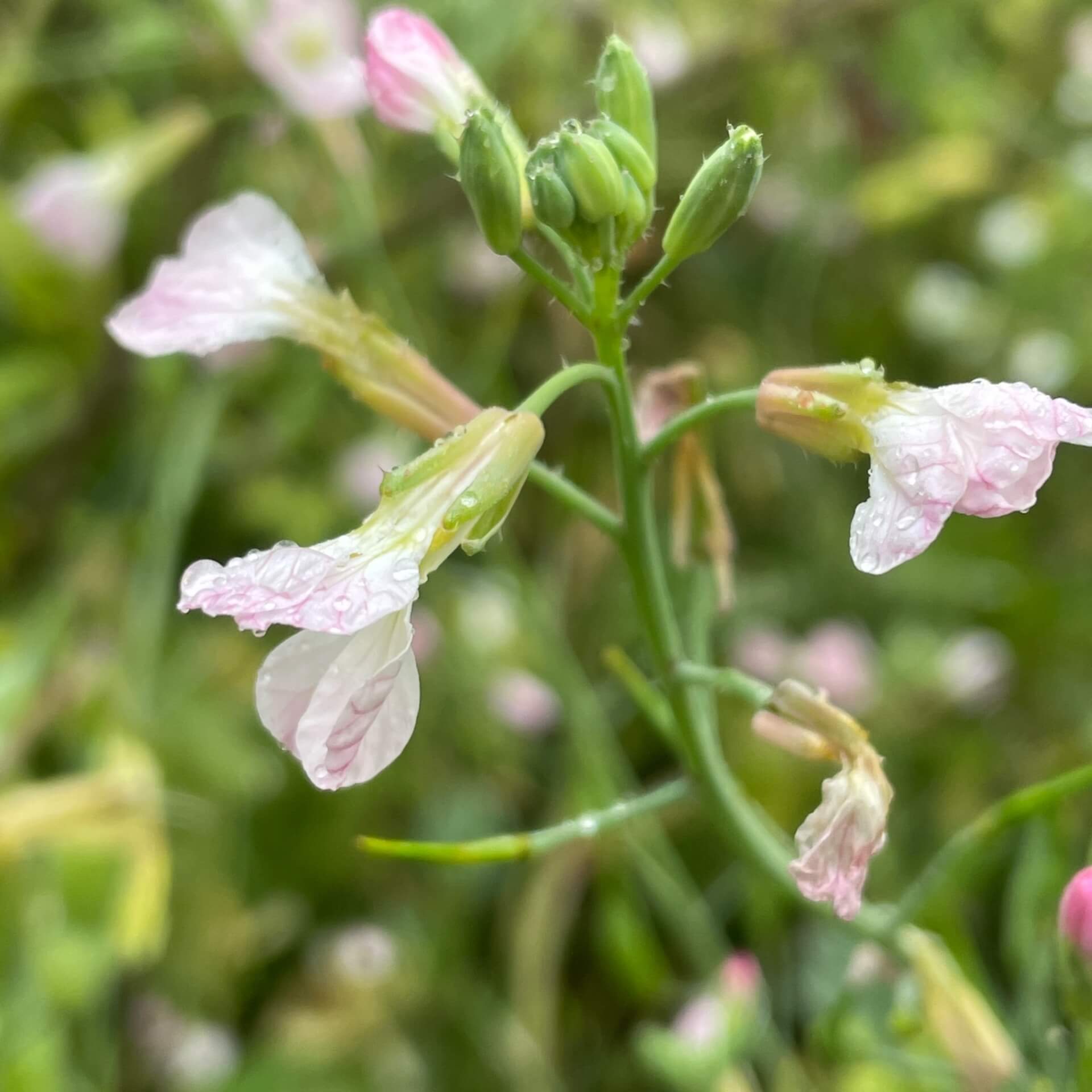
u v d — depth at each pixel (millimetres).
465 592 359
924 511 206
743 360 403
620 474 221
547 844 222
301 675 206
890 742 359
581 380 215
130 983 324
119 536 362
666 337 408
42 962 285
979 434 206
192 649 355
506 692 346
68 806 281
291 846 345
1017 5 476
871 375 211
